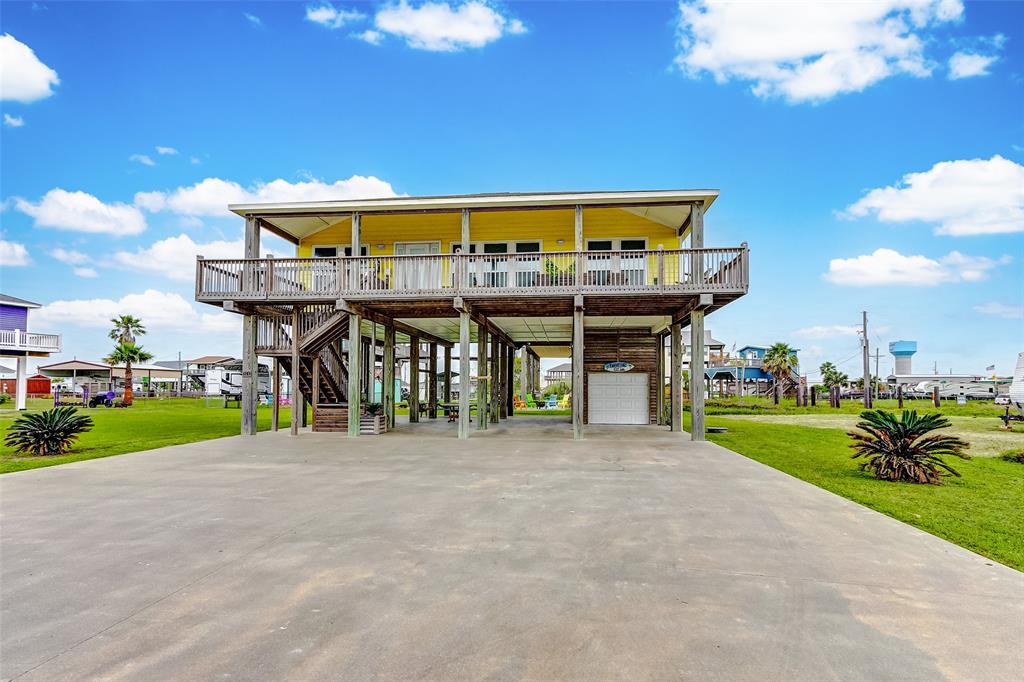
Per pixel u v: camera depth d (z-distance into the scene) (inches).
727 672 102.8
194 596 140.5
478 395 644.7
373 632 119.5
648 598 138.9
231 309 544.4
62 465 367.9
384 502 251.3
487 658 108.0
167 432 633.6
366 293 524.1
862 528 207.3
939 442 324.2
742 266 482.3
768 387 1731.1
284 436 562.6
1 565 164.9
